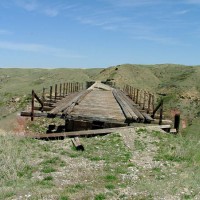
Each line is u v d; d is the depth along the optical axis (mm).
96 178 13484
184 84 115875
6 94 92938
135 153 17844
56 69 182000
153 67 155375
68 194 11289
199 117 74500
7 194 11188
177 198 11375
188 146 18562
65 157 16547
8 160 14586
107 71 140875
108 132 21766
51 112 25500
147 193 11750
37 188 11883
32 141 19281
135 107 34062
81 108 29703
